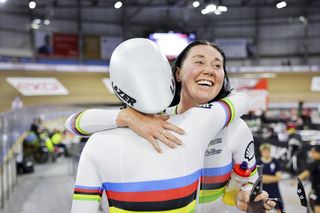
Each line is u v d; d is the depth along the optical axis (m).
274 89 18.06
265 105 8.27
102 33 21.58
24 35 18.88
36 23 18.12
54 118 14.04
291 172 7.43
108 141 1.10
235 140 1.38
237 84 8.26
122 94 1.13
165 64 1.15
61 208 5.94
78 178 1.10
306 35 22.12
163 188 1.07
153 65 1.11
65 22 20.38
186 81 1.37
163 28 19.58
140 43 1.15
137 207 1.07
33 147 9.58
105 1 19.89
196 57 1.35
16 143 8.13
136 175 1.07
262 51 23.09
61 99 14.78
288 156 7.54
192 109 1.22
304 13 22.23
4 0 8.45
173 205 1.08
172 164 1.09
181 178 1.09
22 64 14.93
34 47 18.97
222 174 1.36
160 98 1.09
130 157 1.07
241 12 22.66
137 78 1.09
